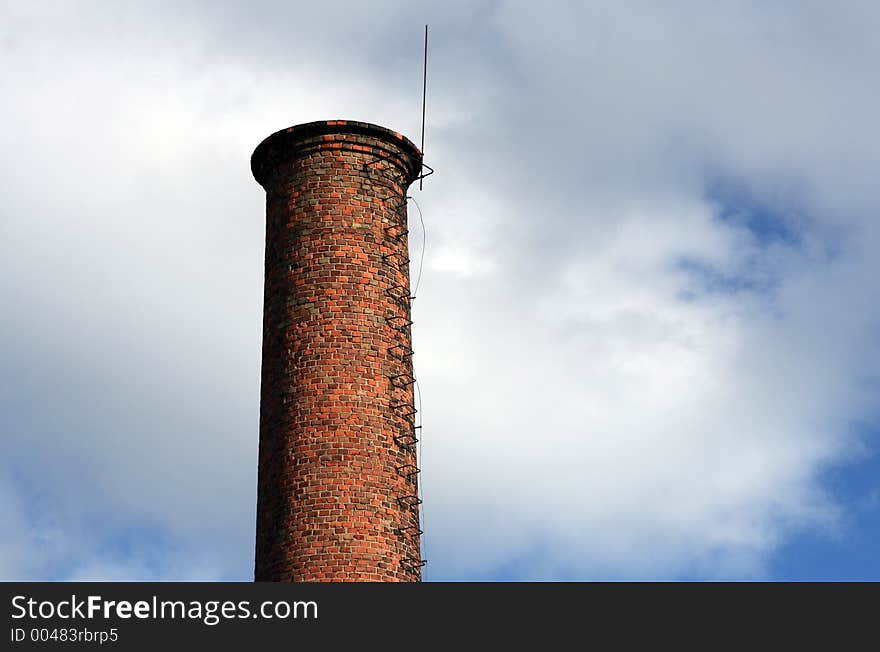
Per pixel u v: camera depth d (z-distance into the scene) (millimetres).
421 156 52125
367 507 46531
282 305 49031
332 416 47312
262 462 48031
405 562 46844
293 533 46281
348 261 49031
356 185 50094
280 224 50188
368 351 48250
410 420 48688
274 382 48406
